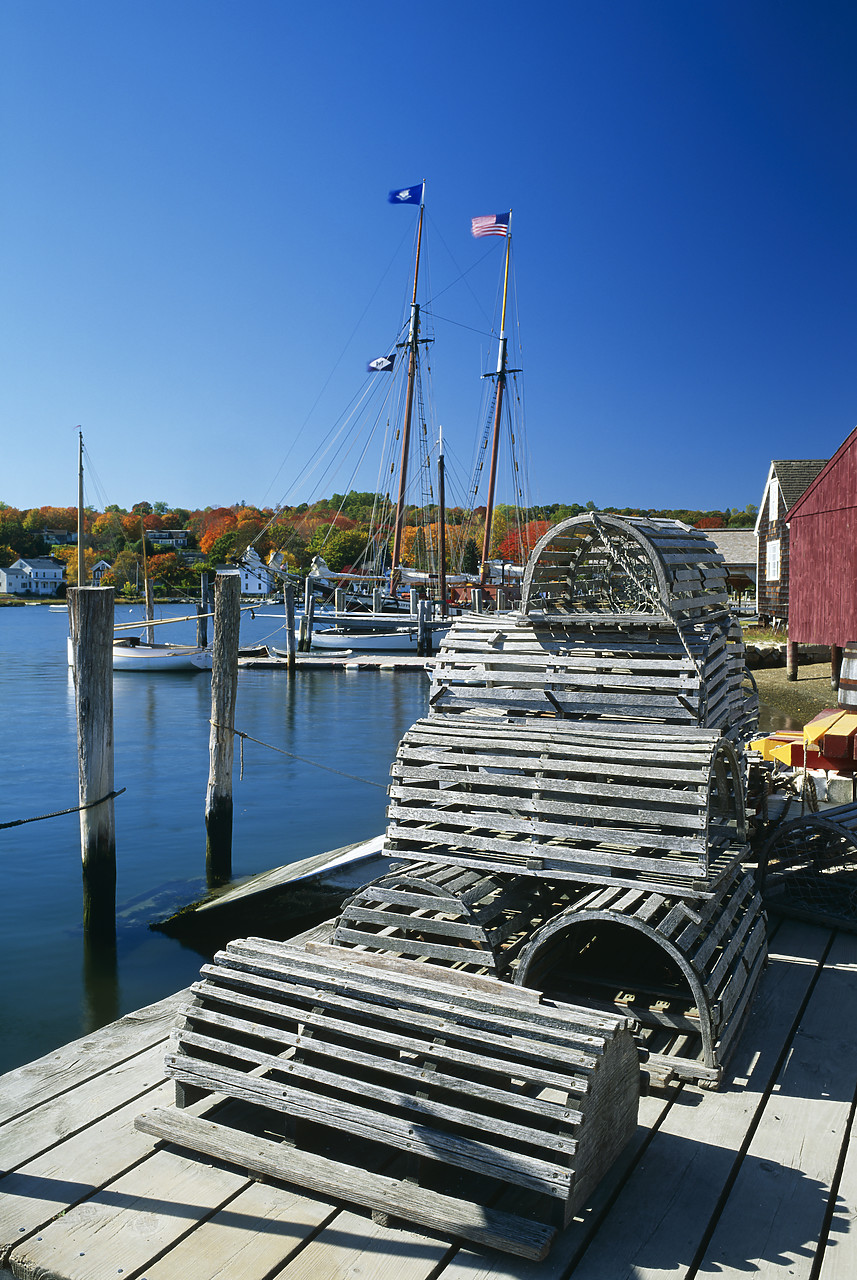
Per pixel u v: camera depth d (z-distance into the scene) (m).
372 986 3.97
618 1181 3.58
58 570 145.88
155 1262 3.17
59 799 15.60
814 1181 3.60
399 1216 3.33
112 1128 4.03
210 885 10.73
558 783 5.04
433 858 5.22
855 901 6.63
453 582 55.94
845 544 21.78
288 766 18.97
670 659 5.67
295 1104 3.70
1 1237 3.30
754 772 7.59
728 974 4.94
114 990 7.86
